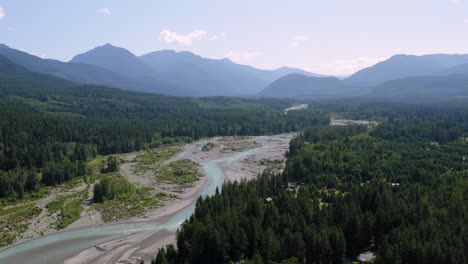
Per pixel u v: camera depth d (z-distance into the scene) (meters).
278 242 99.56
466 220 107.94
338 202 127.94
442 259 90.75
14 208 157.00
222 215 112.12
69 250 123.19
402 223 108.94
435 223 107.19
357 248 109.62
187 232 110.31
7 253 120.69
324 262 100.00
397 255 93.06
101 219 150.12
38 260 116.38
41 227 140.62
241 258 104.56
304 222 109.56
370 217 113.88
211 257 105.31
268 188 158.62
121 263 114.56
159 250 104.25
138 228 142.12
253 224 106.69
